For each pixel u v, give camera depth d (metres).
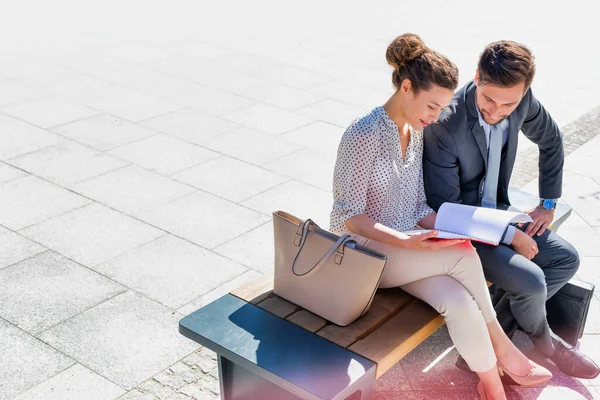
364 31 10.52
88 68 8.36
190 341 3.82
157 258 4.59
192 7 11.56
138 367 3.61
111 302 4.12
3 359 3.63
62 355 3.68
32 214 5.08
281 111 7.30
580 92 8.23
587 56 9.66
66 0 11.66
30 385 3.46
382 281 3.17
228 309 3.06
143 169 5.86
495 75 3.08
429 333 3.08
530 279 3.21
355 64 8.96
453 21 11.23
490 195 3.56
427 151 3.37
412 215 3.38
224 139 6.54
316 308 3.02
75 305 4.09
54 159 5.97
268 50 9.38
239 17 11.02
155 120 6.90
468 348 3.00
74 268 4.45
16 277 4.33
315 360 2.77
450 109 3.35
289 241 2.96
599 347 3.93
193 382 3.52
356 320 3.02
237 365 3.04
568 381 3.62
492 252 3.27
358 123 3.05
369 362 2.78
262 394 3.05
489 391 3.10
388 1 12.42
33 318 3.96
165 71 8.36
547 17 11.64
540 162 3.81
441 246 2.96
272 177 5.85
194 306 4.12
